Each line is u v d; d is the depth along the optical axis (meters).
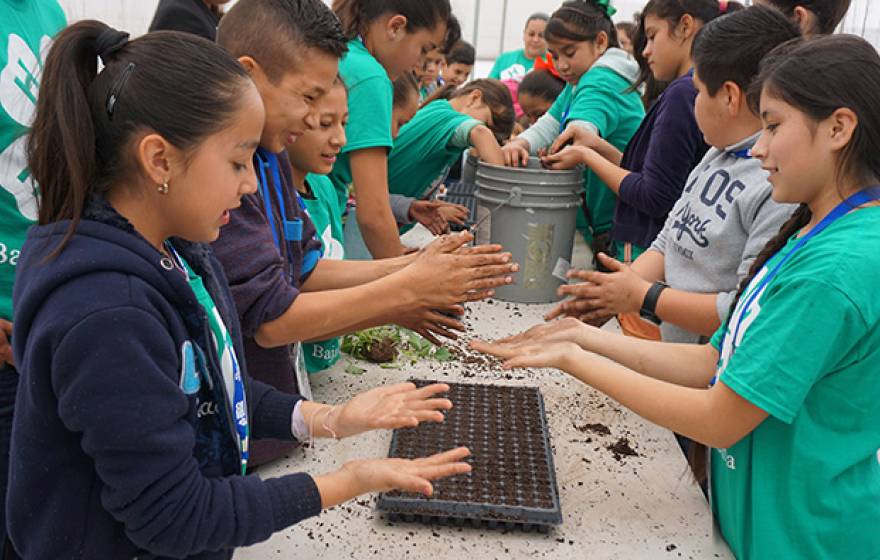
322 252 1.61
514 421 1.50
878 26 6.07
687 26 2.14
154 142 0.76
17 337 0.77
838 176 1.01
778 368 0.97
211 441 0.91
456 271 1.25
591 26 2.77
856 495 1.06
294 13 1.18
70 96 0.76
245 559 1.11
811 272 0.97
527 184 2.25
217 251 1.16
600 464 1.42
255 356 1.33
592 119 2.68
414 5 1.81
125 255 0.76
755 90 1.10
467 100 3.27
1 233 1.21
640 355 1.38
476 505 1.19
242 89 0.80
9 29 1.23
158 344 0.76
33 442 0.78
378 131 1.78
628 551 1.17
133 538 0.78
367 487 0.90
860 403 1.02
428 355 1.89
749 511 1.11
